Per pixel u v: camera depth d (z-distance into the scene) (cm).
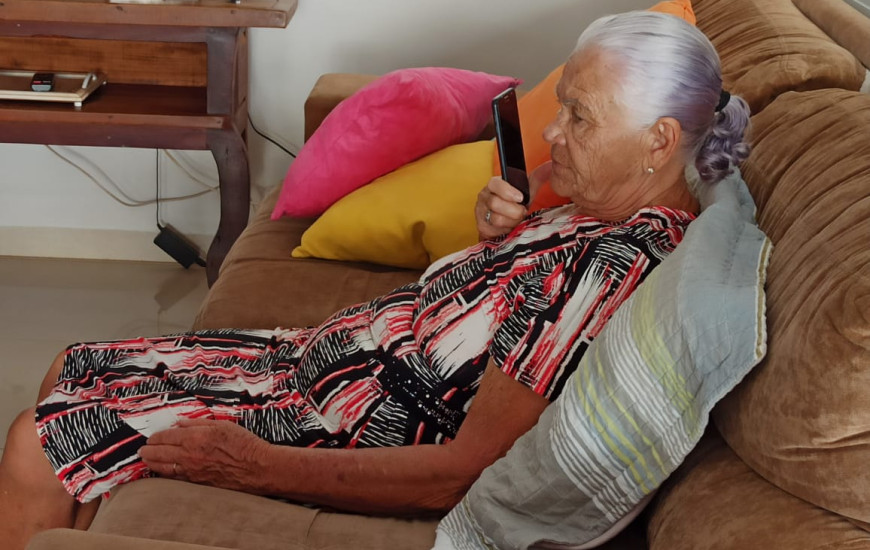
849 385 88
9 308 270
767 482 99
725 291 103
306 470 125
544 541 111
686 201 132
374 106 197
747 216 128
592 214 130
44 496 134
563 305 119
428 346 132
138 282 292
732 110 128
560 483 109
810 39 171
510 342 120
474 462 121
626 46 121
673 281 106
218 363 148
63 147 292
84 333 261
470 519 115
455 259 143
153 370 145
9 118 238
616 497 108
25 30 237
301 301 185
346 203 196
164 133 243
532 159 185
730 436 104
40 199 298
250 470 127
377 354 137
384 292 188
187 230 304
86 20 225
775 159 136
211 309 184
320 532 118
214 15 227
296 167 204
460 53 287
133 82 268
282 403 139
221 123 242
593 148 125
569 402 109
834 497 90
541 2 281
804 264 105
